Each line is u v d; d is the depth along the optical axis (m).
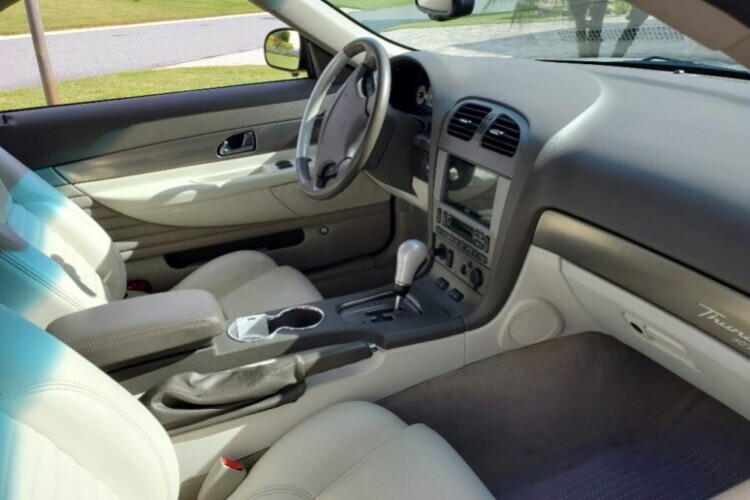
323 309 1.49
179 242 2.04
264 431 1.24
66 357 0.82
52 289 1.19
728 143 1.12
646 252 1.12
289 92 2.12
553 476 1.41
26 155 1.83
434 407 1.47
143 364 1.19
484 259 1.48
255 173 2.09
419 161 1.74
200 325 1.17
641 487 1.38
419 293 1.59
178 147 1.99
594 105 1.35
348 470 1.07
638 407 1.55
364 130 1.52
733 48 0.67
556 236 1.31
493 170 1.40
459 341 1.47
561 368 1.59
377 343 1.39
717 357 1.08
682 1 0.65
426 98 1.84
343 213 2.19
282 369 1.22
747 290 0.97
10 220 1.28
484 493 1.02
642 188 1.11
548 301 1.50
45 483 0.68
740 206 0.98
